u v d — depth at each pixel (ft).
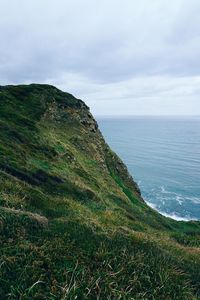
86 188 76.79
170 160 602.03
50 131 111.04
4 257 27.81
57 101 139.03
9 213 35.14
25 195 47.11
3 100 113.91
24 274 26.86
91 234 38.09
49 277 27.89
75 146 118.21
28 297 24.48
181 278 36.22
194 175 473.26
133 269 32.27
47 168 77.56
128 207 91.97
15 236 31.86
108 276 29.43
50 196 58.59
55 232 35.32
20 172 64.95
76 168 93.66
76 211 51.31
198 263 47.11
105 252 33.12
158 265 35.12
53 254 30.89
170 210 328.70
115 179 131.85
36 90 134.00
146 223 87.15
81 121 142.51
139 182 431.84
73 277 28.02
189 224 119.34
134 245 39.65
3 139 79.20
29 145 85.71
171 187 406.62
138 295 28.35
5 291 24.94
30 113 115.34
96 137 144.77
